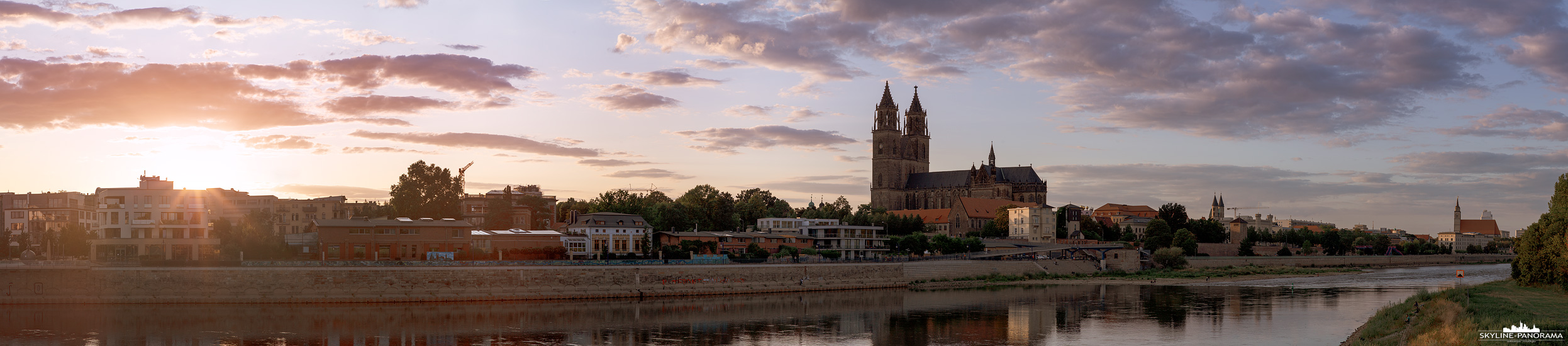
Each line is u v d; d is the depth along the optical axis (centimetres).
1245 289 19238
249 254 17450
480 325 12219
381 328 11794
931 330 12094
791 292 17925
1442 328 9369
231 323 12081
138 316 12538
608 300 15550
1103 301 16088
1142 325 12656
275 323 12131
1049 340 11200
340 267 14700
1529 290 15225
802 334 11744
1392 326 10738
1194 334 11644
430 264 15550
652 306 14725
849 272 19350
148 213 17662
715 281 17275
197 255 17700
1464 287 15762
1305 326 12319
